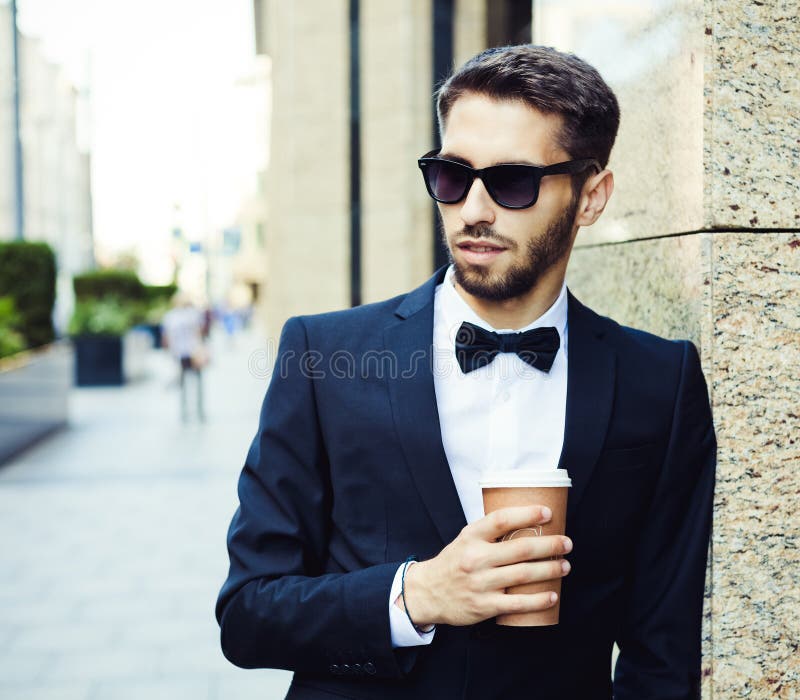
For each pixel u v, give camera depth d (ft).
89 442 35.68
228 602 4.73
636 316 6.75
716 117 5.59
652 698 4.94
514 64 4.52
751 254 5.65
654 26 6.37
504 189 4.47
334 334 5.08
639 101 6.68
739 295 5.64
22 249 42.45
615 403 4.94
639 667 5.06
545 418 5.02
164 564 18.90
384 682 4.65
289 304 45.09
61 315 77.71
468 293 4.80
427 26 39.19
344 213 42.57
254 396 52.75
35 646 14.37
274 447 4.91
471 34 39.63
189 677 13.24
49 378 37.70
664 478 5.02
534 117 4.49
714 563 5.58
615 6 7.20
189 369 41.01
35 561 19.07
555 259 4.75
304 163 43.80
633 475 4.91
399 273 40.34
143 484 27.20
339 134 42.34
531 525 3.95
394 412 4.78
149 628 15.23
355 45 41.63
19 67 51.80
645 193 6.57
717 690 5.62
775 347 5.70
